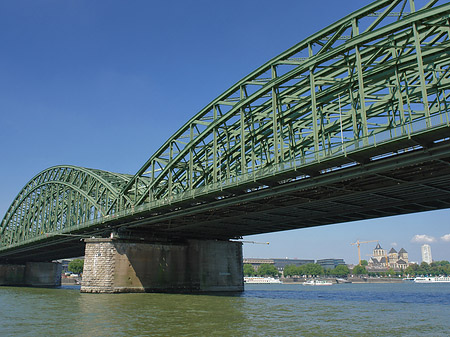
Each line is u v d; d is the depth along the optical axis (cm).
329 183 3359
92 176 7012
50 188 8650
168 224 5519
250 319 2936
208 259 6406
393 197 3750
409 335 2309
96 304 4025
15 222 10331
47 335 2297
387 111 3678
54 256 10156
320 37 3491
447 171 3003
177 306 3834
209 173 5075
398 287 12112
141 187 6275
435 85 3162
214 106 4550
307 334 2316
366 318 3034
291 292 7488
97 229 6462
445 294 6831
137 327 2564
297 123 4388
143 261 5825
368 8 3131
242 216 4781
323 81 3622
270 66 3919
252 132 4431
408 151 2803
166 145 5303
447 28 3005
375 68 3256
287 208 4312
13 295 5653
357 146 2931
